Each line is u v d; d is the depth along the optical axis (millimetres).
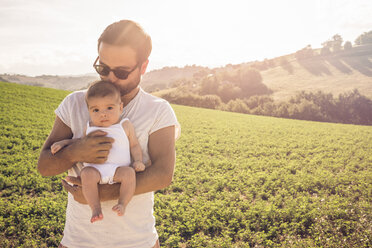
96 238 2018
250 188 9695
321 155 16344
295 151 17406
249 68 129000
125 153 2049
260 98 87938
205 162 13195
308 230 6855
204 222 7031
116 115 2062
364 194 9688
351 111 74250
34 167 9898
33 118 18656
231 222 6996
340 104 76125
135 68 2023
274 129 27562
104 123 2037
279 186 10438
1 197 7512
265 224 7094
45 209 6812
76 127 2172
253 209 7922
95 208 1869
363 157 16172
